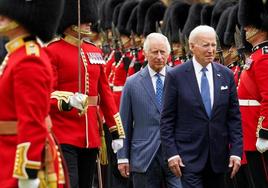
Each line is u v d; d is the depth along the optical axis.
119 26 33.06
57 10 14.12
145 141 20.12
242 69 23.30
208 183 18.50
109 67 30.73
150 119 20.11
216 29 26.31
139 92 20.23
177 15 29.30
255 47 20.70
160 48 20.19
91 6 18.77
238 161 18.17
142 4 32.12
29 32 13.82
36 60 13.19
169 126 18.27
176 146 18.25
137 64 29.06
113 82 29.02
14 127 13.32
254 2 21.05
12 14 13.70
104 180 26.41
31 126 12.98
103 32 35.41
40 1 13.86
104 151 19.20
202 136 18.12
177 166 18.14
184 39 27.45
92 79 18.52
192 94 18.17
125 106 20.39
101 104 19.03
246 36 21.52
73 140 18.06
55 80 18.06
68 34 18.41
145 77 20.31
